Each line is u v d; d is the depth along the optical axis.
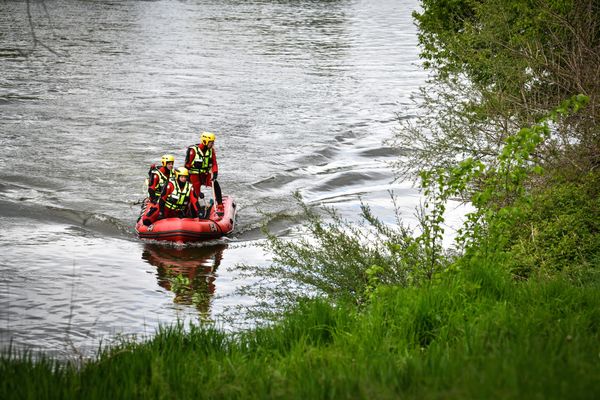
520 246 18.53
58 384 9.90
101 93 54.84
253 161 39.62
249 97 55.91
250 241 28.62
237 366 10.95
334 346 11.88
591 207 20.31
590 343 10.38
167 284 23.66
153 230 27.91
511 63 24.50
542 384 8.17
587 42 23.91
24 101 51.09
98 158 38.75
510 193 20.11
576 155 21.98
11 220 29.11
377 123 49.31
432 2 31.16
